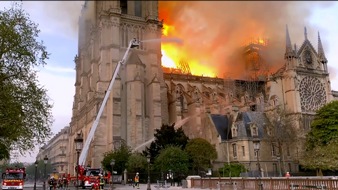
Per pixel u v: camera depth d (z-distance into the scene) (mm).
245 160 79375
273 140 82188
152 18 111938
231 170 68438
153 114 99875
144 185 63969
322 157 64188
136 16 111125
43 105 38281
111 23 104688
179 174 67188
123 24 108312
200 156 73750
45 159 56375
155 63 108250
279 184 32531
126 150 81375
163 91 108062
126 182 70500
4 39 36438
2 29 36406
